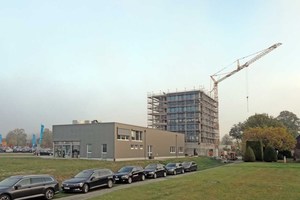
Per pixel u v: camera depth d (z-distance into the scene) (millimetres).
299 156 73562
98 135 55500
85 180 23422
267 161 64500
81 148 56781
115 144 54094
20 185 18844
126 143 57750
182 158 74000
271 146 66312
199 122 124625
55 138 59281
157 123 132875
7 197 18109
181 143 87188
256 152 65188
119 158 54875
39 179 19969
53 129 59688
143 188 21516
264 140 72062
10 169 33031
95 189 24969
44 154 75188
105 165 43344
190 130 125188
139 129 63156
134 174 30484
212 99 144125
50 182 20438
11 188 18359
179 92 129875
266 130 73375
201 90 126938
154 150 69438
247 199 16219
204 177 28641
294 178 27359
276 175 30422
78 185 22797
